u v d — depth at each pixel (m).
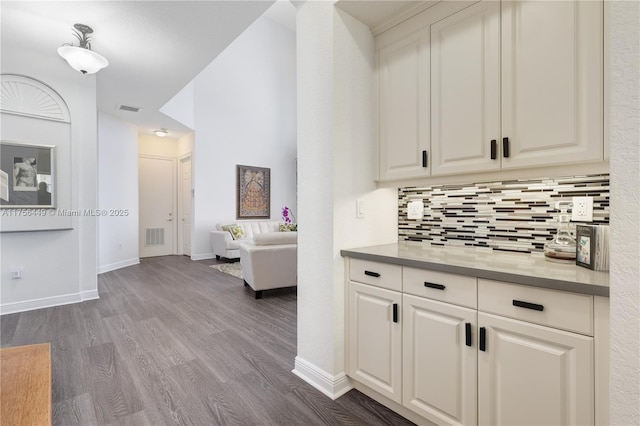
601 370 0.99
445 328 1.37
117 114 5.16
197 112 6.23
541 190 1.59
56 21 2.71
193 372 2.01
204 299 3.63
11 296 3.07
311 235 1.90
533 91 1.34
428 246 1.96
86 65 2.82
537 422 1.12
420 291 1.46
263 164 7.31
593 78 1.20
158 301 3.53
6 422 0.94
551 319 1.09
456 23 1.59
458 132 1.58
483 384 1.26
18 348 1.46
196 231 6.27
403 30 1.82
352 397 1.76
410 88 1.79
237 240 5.92
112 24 2.76
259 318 3.01
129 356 2.21
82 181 3.46
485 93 1.48
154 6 2.52
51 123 3.21
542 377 1.11
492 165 1.46
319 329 1.85
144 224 6.64
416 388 1.49
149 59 3.36
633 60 0.81
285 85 7.75
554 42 1.29
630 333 0.83
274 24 7.52
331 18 1.74
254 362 2.14
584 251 1.26
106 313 3.10
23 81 3.05
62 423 1.53
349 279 1.80
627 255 0.83
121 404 1.68
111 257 5.23
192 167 6.27
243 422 1.55
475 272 1.26
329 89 1.76
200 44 3.07
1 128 2.95
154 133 6.40
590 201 1.42
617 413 0.86
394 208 2.19
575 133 1.24
